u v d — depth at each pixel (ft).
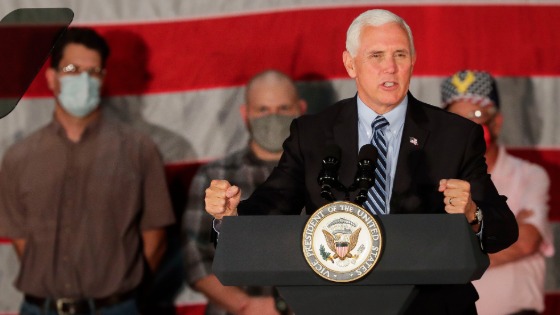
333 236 30.48
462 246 30.30
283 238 31.12
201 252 68.74
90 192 67.31
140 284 67.10
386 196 36.68
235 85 71.82
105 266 66.18
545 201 68.44
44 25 40.50
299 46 71.51
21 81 39.73
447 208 31.99
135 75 72.23
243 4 72.02
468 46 71.36
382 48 36.47
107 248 66.54
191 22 72.33
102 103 72.08
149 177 68.95
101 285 65.87
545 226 67.97
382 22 36.81
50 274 65.92
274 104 68.80
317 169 37.50
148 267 68.33
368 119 38.09
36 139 68.23
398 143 37.83
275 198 37.91
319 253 30.45
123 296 66.18
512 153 71.46
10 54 39.88
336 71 71.20
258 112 69.05
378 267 30.37
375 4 71.26
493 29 71.46
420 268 30.25
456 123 37.40
